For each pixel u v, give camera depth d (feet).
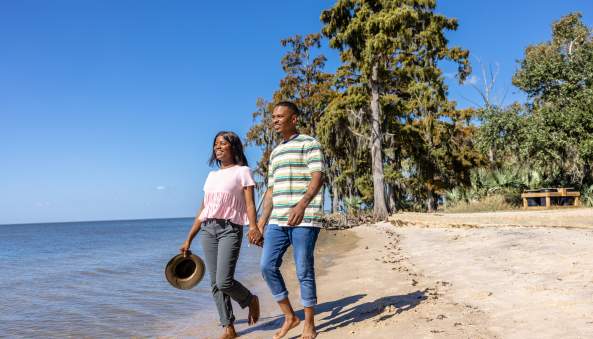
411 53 92.17
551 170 74.28
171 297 22.75
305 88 123.85
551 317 12.34
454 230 41.55
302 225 12.39
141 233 186.19
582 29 96.27
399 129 94.99
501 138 69.72
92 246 90.84
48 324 17.80
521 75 74.38
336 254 35.32
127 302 21.83
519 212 51.11
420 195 108.47
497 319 12.73
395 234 47.55
